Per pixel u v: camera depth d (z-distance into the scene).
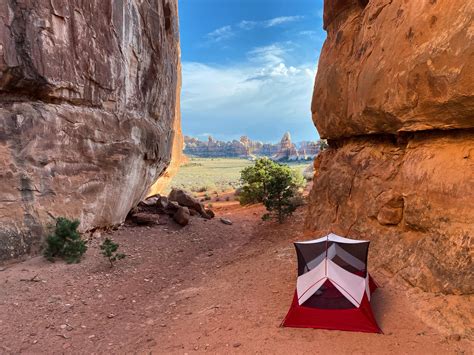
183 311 8.20
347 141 12.30
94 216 13.54
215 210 26.45
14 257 10.33
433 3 7.32
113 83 13.89
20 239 10.52
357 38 11.11
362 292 6.68
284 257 10.66
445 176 7.21
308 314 6.66
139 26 15.66
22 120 10.81
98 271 10.91
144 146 15.86
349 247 7.44
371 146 10.58
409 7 8.20
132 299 9.30
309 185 32.91
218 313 7.74
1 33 10.28
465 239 6.53
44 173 11.35
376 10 10.00
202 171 96.50
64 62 11.80
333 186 11.80
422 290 6.97
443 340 5.79
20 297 8.62
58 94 11.81
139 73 15.84
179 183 58.81
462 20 6.38
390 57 8.45
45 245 11.12
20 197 10.70
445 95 6.62
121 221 15.84
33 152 11.04
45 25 11.20
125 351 6.69
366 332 6.30
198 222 18.72
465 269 6.35
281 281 8.98
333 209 11.62
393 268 7.94
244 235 17.19
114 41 13.88
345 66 11.29
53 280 9.74
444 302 6.42
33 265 10.39
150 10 16.67
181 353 6.36
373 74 9.05
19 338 7.10
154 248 14.05
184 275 11.23
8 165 10.45
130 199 16.14
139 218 17.12
